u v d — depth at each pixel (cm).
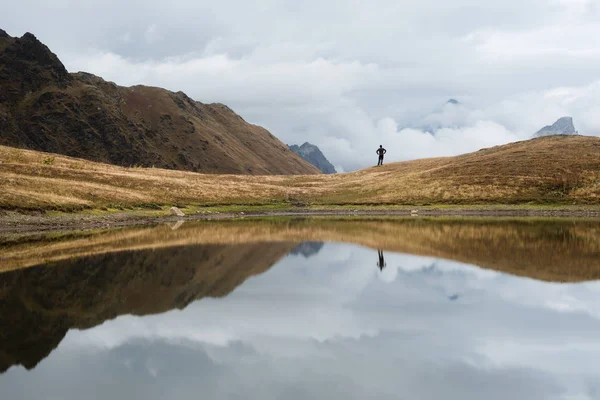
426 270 3303
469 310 2225
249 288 2716
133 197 9688
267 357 1631
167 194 11000
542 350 1695
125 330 1927
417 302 2395
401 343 1772
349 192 13200
